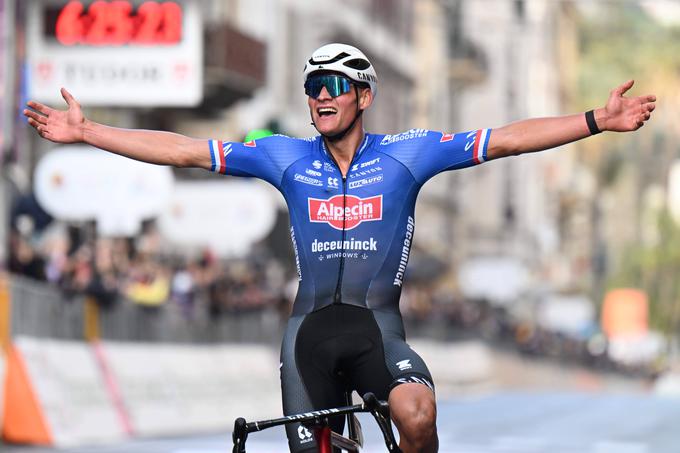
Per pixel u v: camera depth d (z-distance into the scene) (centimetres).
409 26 14438
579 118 1611
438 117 15675
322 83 1648
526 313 18762
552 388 13900
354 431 1647
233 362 5534
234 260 6794
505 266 14688
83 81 4916
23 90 4903
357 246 1650
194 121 7500
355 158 1681
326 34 10681
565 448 4022
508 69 19212
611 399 7750
